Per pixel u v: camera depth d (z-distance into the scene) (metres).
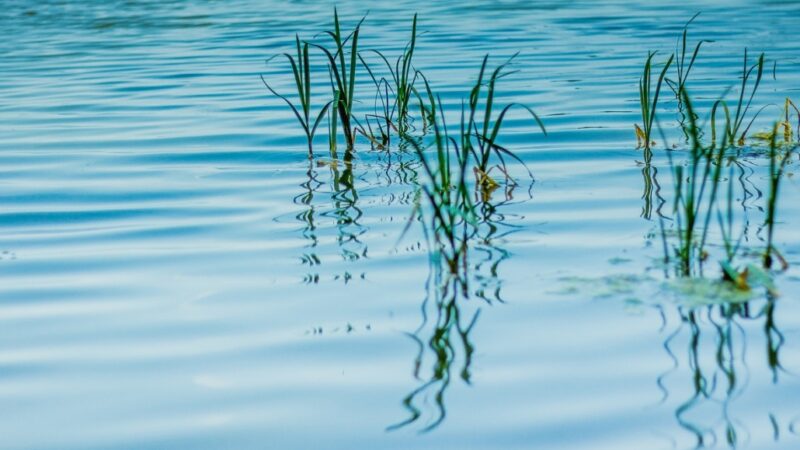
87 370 5.18
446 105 12.50
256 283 6.34
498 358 5.20
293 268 6.60
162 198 8.53
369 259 6.73
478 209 7.93
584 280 6.20
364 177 9.06
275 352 5.34
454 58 16.22
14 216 8.06
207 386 4.98
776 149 9.62
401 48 17.47
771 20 19.53
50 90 14.48
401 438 4.47
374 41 18.41
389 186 8.70
